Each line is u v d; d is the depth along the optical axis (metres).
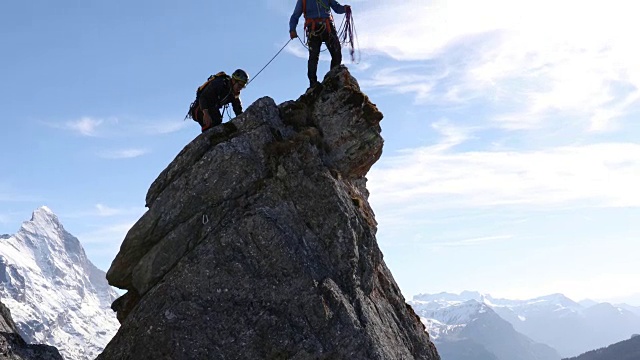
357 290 15.27
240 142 15.57
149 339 13.66
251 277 14.16
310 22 19.23
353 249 15.37
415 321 17.91
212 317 13.80
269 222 14.52
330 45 19.53
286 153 15.72
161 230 14.94
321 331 14.02
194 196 14.99
